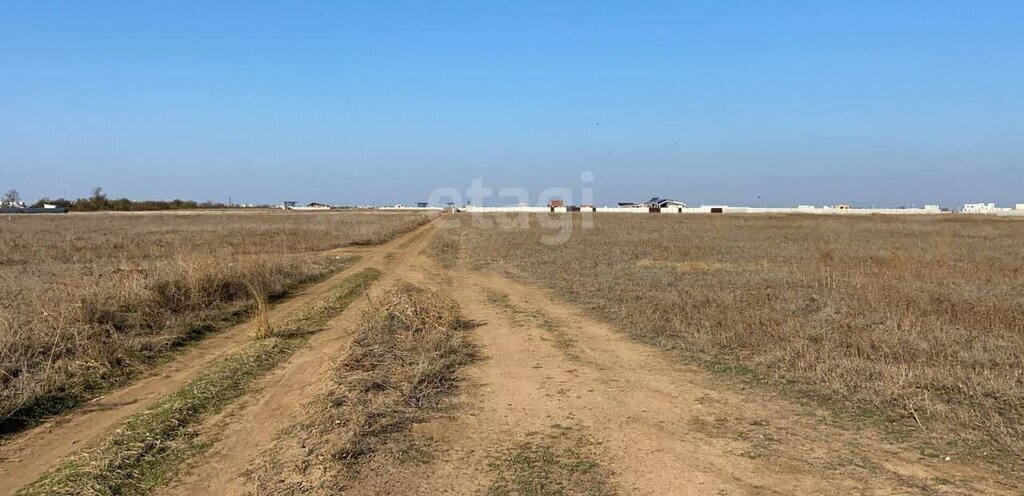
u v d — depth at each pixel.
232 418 6.98
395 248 32.16
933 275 17.14
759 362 8.79
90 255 24.61
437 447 6.02
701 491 5.05
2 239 32.94
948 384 7.38
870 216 80.25
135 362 9.37
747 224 53.84
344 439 5.93
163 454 5.96
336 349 9.84
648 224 53.78
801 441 6.04
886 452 5.72
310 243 32.19
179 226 50.75
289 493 5.06
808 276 17.31
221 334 11.64
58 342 9.05
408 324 11.18
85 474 5.36
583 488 5.13
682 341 10.29
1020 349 8.94
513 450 5.95
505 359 9.48
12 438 6.54
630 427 6.53
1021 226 49.50
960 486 5.00
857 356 8.82
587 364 9.11
